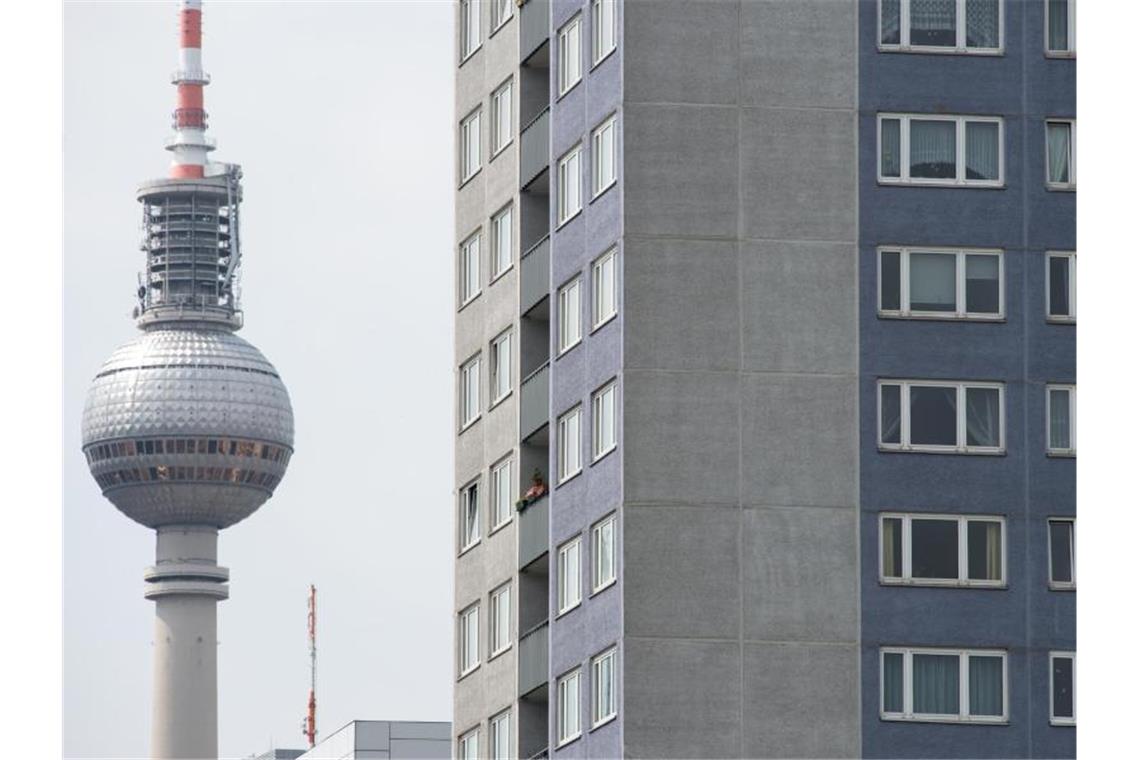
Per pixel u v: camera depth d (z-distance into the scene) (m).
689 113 153.25
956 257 153.88
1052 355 153.00
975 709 148.88
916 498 150.62
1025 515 151.12
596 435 154.25
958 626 149.50
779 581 148.75
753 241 152.50
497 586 173.88
